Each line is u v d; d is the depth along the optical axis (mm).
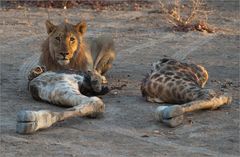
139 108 12742
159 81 12977
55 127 11445
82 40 14750
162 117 11594
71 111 11383
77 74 13211
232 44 21203
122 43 20969
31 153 10164
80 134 11141
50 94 12711
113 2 29766
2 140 10719
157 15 26312
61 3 28281
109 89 13695
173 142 10836
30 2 28594
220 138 11055
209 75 16375
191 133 11273
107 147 10539
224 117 12141
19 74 16078
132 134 11219
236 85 15148
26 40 21031
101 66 16484
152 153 10289
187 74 13203
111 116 12195
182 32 23094
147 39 21750
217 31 23469
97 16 26266
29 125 10914
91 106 11734
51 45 14375
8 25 23609
